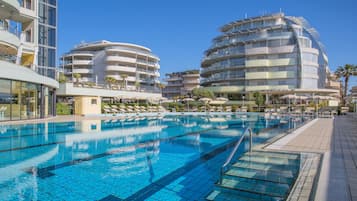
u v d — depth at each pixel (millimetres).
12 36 19516
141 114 31141
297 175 5191
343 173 5023
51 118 22125
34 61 26500
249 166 6000
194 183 5793
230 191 4996
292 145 8195
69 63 62812
